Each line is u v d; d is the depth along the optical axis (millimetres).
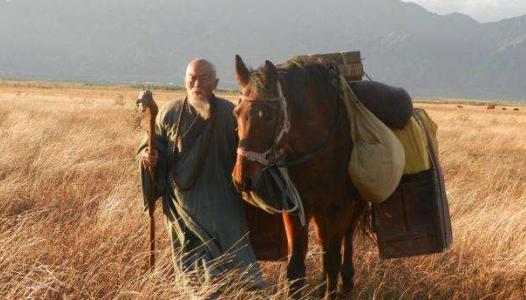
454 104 109438
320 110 4781
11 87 73812
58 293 4684
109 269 5121
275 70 4207
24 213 7020
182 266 4738
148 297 4395
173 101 4922
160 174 4906
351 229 5598
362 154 4875
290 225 4793
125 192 7785
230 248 4684
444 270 6312
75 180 8984
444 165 12922
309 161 4773
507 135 26625
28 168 9414
